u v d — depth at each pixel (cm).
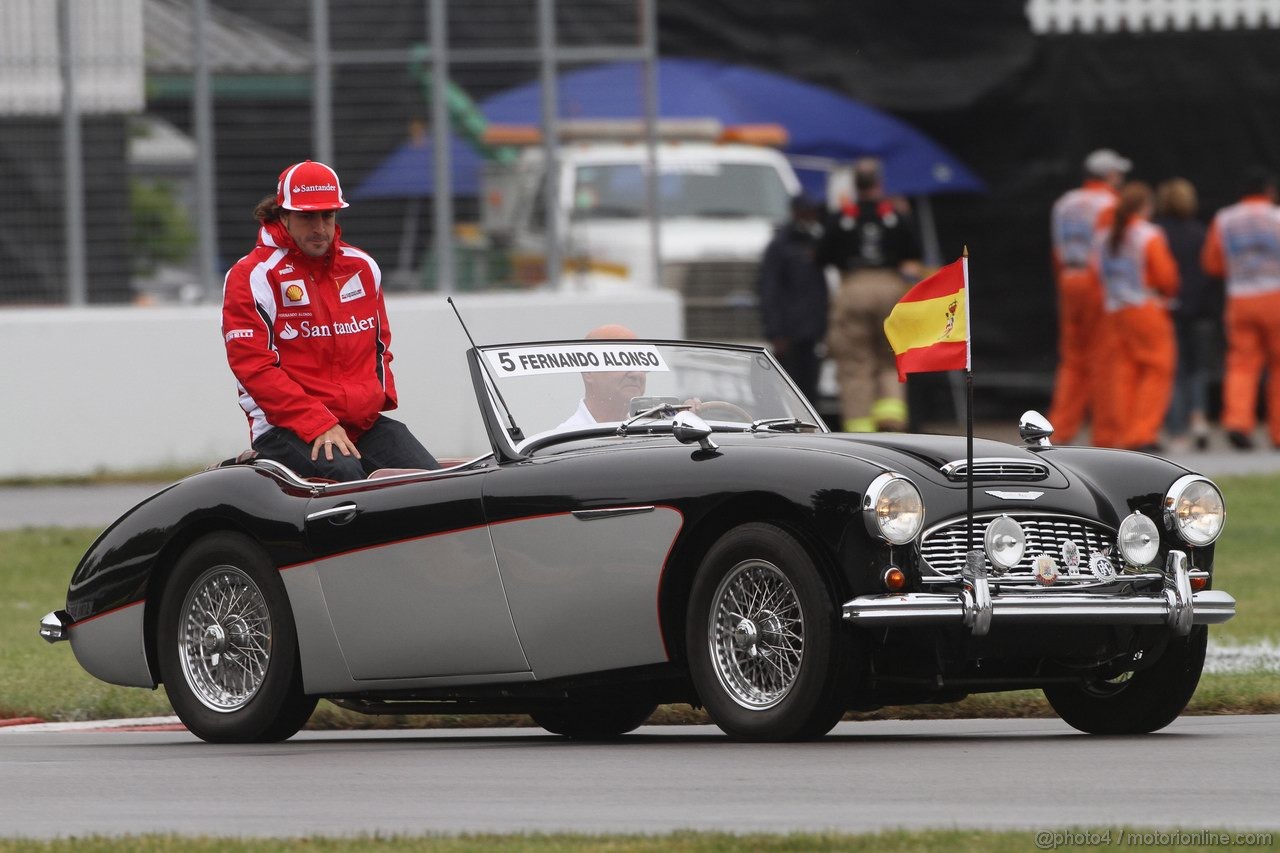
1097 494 2778
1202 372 7694
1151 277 6875
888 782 2312
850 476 2584
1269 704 3166
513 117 7088
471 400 6931
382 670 2908
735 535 2639
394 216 7006
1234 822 2036
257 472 3052
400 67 6981
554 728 3177
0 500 6212
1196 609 2734
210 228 6894
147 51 6850
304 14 6919
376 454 3306
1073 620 2634
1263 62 9169
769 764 2464
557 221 7131
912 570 2594
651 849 1870
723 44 8869
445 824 2102
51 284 6831
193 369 6831
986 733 2936
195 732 3028
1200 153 9150
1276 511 5722
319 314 3281
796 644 2620
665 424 2944
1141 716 2891
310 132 6931
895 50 8956
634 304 7075
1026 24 9031
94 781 2484
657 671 2719
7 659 3834
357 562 2908
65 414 6750
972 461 2652
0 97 6794
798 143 8769
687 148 7856
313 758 2703
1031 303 9088
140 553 3089
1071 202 7156
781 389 3158
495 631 2811
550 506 2761
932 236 9075
